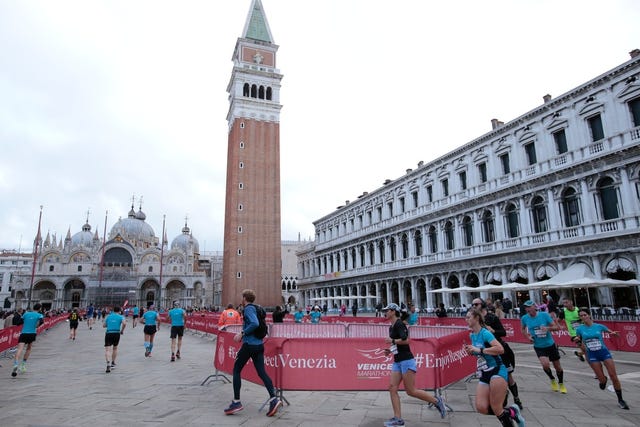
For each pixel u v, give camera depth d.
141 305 117.94
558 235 37.72
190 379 15.02
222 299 86.56
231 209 82.56
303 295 96.25
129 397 12.15
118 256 120.31
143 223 142.38
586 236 34.91
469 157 49.12
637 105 33.06
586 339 11.93
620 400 10.66
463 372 13.15
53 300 115.19
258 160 86.31
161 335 37.88
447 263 50.50
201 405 11.20
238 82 88.81
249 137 86.62
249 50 92.56
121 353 23.47
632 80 33.09
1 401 11.70
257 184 85.25
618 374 15.09
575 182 36.91
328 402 11.45
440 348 11.52
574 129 37.31
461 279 48.69
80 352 24.44
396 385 9.09
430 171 55.44
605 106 34.94
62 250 118.00
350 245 74.94
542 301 39.00
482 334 8.16
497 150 45.34
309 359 11.39
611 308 32.41
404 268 58.28
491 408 7.81
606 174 34.44
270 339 11.72
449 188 51.88
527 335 13.11
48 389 13.35
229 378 15.03
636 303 32.72
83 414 10.29
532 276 40.03
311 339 11.47
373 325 19.61
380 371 11.34
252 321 10.37
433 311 50.44
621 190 33.25
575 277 31.06
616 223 33.28
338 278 78.31
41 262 114.12
